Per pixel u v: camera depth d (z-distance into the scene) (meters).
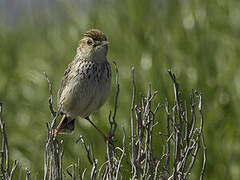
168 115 7.13
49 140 7.13
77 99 9.34
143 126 7.04
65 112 9.73
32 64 14.53
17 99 13.80
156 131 9.92
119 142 10.80
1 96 13.84
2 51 15.19
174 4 13.61
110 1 13.76
